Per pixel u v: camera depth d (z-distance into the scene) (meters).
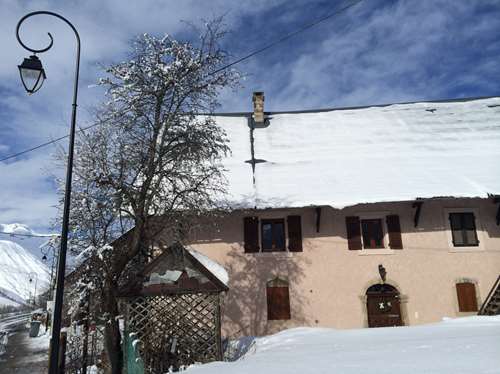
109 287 12.84
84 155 13.79
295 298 17.56
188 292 12.17
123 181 13.21
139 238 12.95
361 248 18.08
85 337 14.11
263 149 21.86
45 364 20.03
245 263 17.97
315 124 24.06
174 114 13.41
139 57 13.51
